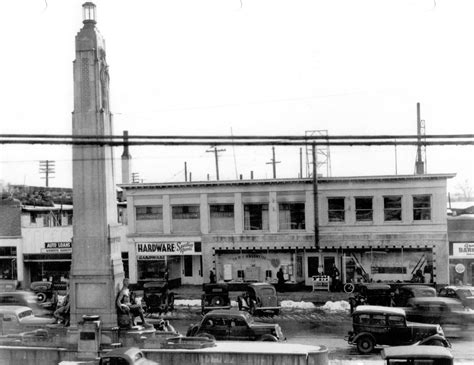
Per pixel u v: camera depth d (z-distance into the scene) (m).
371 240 45.91
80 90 25.84
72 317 25.72
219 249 48.06
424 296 32.53
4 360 24.75
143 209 49.72
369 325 25.94
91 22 26.03
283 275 46.97
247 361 22.22
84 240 25.92
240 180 47.50
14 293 36.41
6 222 51.81
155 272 49.53
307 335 30.39
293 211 47.41
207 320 26.03
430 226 45.22
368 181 45.91
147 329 25.64
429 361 19.03
